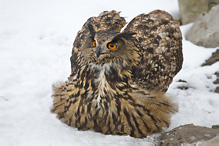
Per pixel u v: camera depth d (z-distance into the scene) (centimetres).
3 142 752
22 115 909
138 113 812
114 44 758
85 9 1644
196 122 937
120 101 802
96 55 747
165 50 941
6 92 1055
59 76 1179
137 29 938
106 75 789
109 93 798
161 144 782
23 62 1248
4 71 1177
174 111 873
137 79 828
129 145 794
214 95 1087
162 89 946
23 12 1633
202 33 1361
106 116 813
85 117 829
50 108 931
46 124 857
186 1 1506
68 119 862
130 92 804
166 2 1698
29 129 821
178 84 1152
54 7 1677
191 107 1022
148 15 1010
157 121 835
